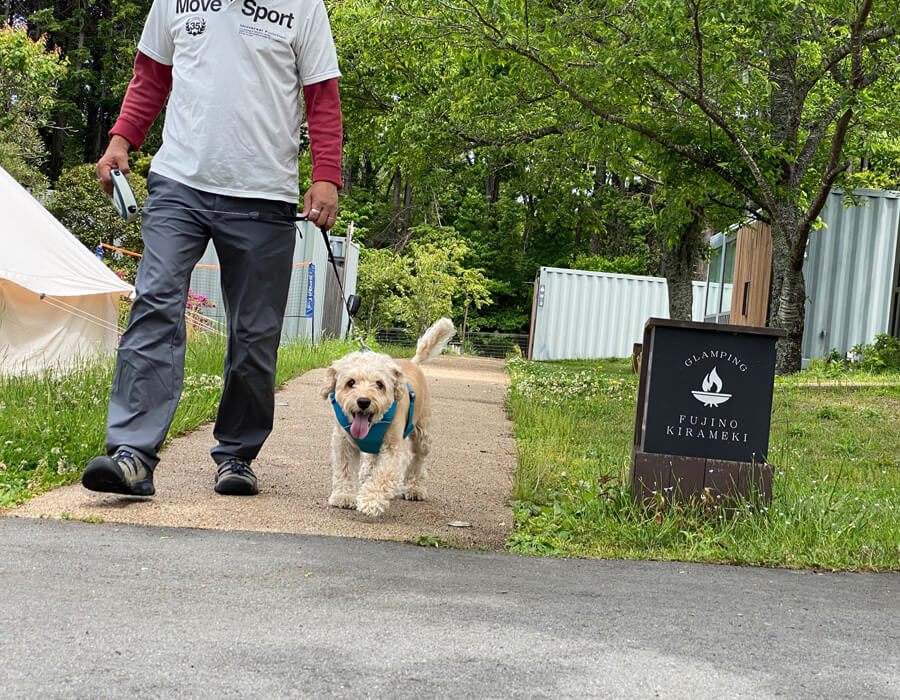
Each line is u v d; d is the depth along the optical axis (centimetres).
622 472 556
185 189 441
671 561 398
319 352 1450
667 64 1120
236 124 441
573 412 925
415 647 244
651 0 1030
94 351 1132
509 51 1202
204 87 441
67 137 4094
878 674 245
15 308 1038
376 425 436
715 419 466
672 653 253
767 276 1684
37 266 1050
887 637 285
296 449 623
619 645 258
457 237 4372
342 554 360
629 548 418
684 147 1355
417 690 212
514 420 886
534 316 2714
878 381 1228
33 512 402
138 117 462
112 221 2233
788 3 1103
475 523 451
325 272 1894
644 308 2691
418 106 1770
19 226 1066
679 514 453
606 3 1111
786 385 1157
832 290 1689
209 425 686
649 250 4078
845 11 1135
